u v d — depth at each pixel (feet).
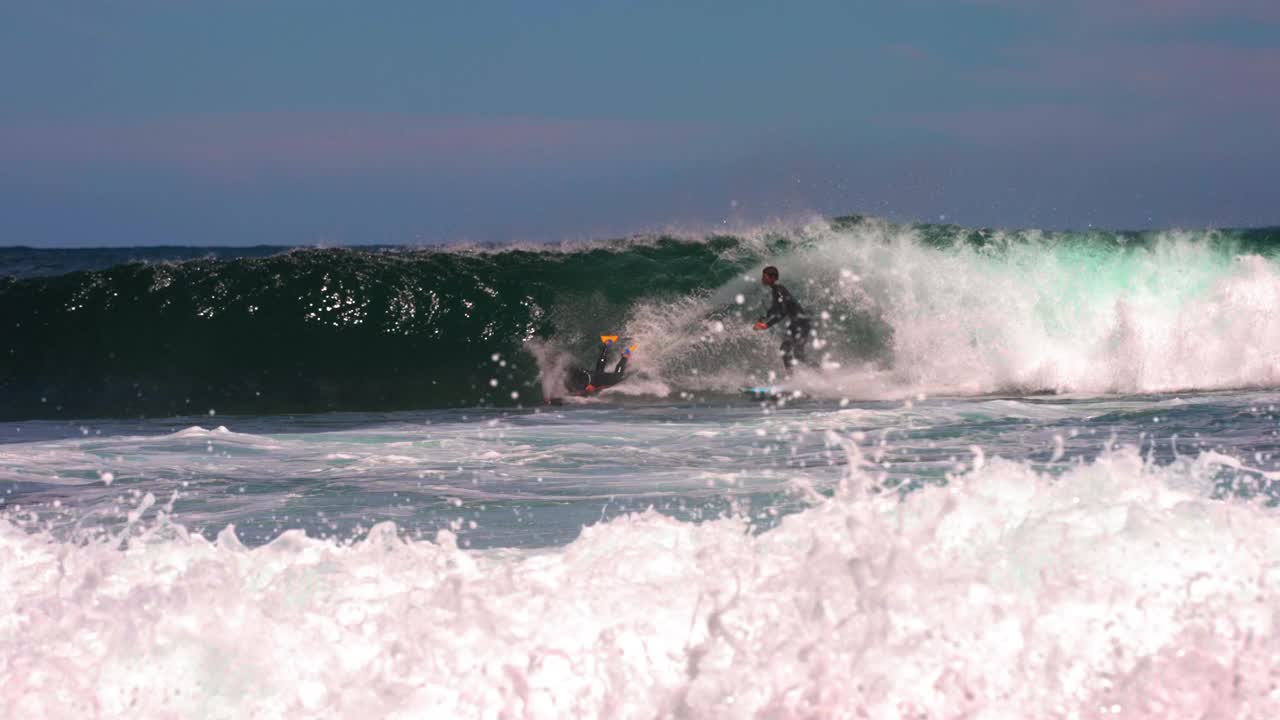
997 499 45.52
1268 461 92.68
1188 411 134.92
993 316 204.33
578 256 223.10
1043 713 33.86
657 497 76.84
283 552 47.29
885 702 33.94
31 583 44.52
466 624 37.99
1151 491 46.80
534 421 138.10
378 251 225.56
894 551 38.73
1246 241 217.15
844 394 181.47
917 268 214.48
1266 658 35.60
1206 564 39.91
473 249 224.53
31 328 197.57
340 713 34.73
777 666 34.86
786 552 42.96
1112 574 38.99
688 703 34.27
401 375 199.11
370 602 40.63
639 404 172.96
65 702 35.42
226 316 203.10
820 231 226.79
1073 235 223.71
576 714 34.50
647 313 209.36
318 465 95.86
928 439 110.32
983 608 36.99
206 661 36.96
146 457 101.24
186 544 48.42
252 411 180.86
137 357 197.06
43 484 86.74
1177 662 35.32
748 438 112.88
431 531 66.18
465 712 34.58
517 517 70.23
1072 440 108.17
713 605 38.65
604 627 37.91
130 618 38.96
